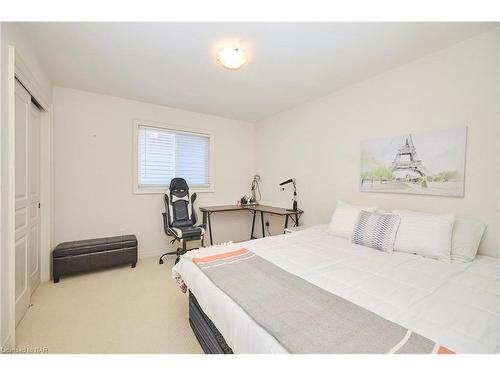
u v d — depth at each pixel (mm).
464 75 1846
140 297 2180
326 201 3080
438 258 1644
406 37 1814
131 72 2430
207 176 4043
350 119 2746
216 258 1648
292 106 3525
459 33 1758
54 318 1826
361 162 2615
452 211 1924
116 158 3150
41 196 2465
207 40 1867
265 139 4215
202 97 3160
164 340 1579
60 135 2775
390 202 2359
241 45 1932
